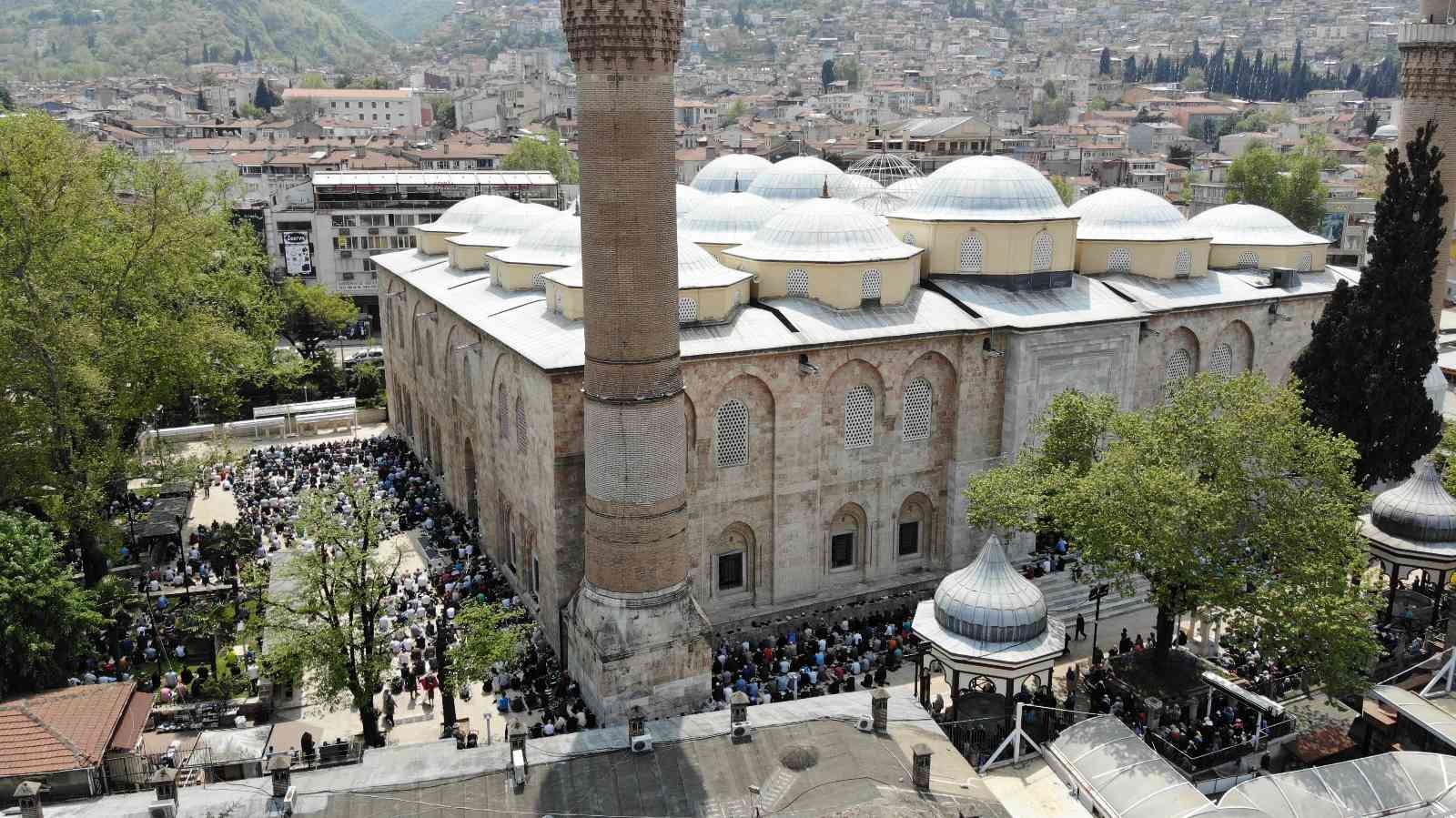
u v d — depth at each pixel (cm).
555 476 3825
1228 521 3422
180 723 3428
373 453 6569
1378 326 4622
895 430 4425
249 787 2692
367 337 10075
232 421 7281
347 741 3400
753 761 2805
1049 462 3978
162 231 4784
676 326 3378
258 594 3947
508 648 3394
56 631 3519
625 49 3045
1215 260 5878
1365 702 3506
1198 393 3716
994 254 4694
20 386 4416
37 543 3591
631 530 3419
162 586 4562
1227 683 3609
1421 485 4209
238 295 6372
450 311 5066
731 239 5088
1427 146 4600
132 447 5291
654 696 3531
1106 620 4356
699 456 4038
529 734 3475
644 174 3164
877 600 4416
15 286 4394
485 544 4947
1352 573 3638
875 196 5728
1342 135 19450
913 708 3084
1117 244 5288
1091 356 4694
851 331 4244
